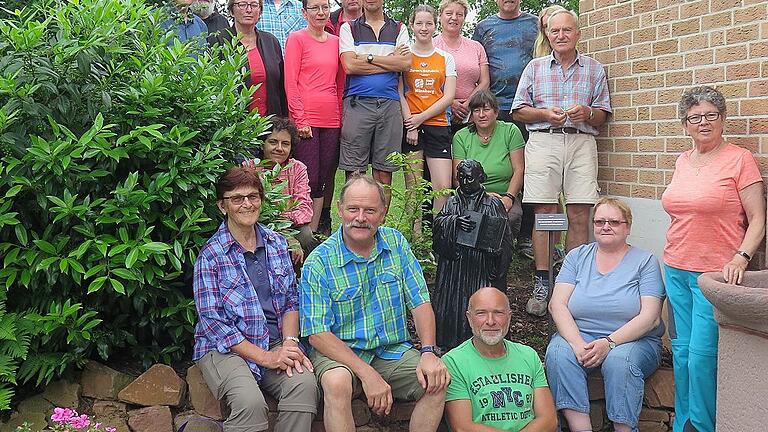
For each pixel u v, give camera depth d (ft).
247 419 11.98
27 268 12.71
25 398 13.25
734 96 14.89
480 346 12.97
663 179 16.90
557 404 13.89
